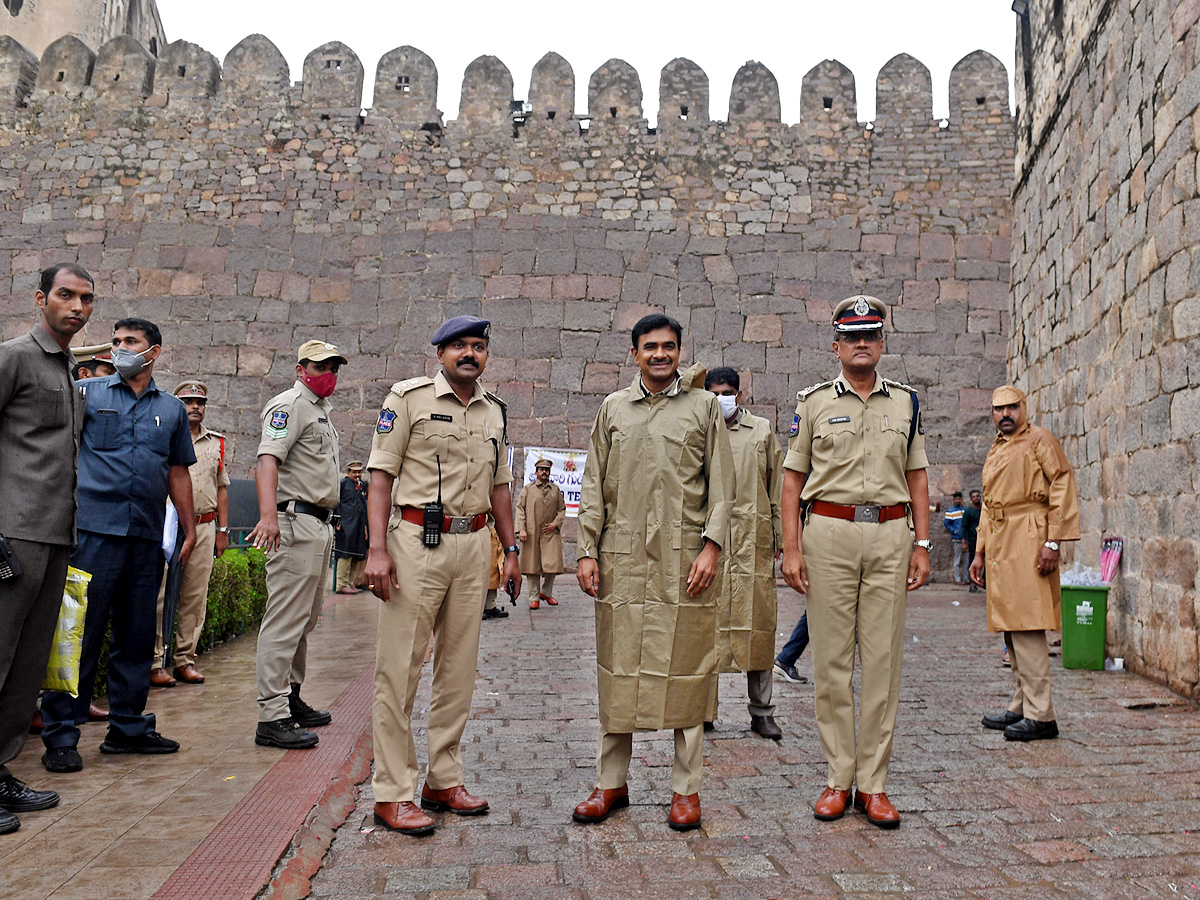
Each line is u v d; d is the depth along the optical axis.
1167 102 6.21
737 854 2.92
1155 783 3.72
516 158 14.83
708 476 3.29
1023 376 11.98
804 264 14.16
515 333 14.11
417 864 2.82
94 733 4.44
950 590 12.73
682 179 14.60
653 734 4.69
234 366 14.28
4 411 3.20
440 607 3.37
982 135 14.39
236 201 14.88
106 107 15.37
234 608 7.38
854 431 3.50
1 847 2.80
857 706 5.23
